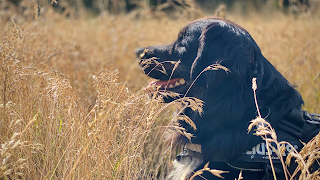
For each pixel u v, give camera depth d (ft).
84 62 13.04
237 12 31.09
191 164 7.06
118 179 6.10
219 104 6.67
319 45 17.34
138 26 21.91
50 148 6.20
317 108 11.80
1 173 4.76
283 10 26.32
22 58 8.55
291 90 6.97
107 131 6.15
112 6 30.76
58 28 17.65
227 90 6.63
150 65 8.07
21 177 6.07
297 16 23.03
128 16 24.21
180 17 18.83
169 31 18.79
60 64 11.41
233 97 6.58
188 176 6.73
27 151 6.17
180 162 7.54
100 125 5.81
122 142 6.52
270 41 16.42
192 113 7.13
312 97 13.02
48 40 12.30
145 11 23.70
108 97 6.37
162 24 21.67
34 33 11.10
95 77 6.93
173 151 8.34
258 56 6.91
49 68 8.71
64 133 6.38
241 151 6.47
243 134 6.50
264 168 6.40
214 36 6.87
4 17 16.56
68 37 15.57
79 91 8.71
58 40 13.99
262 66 6.86
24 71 7.67
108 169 6.29
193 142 6.93
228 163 6.59
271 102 6.77
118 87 6.97
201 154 6.79
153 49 8.16
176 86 7.86
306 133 6.72
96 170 6.22
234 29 6.88
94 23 23.18
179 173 7.14
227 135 6.60
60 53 11.66
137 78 13.96
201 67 6.94
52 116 6.22
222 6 14.15
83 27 22.25
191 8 16.76
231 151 6.53
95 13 34.91
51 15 17.95
